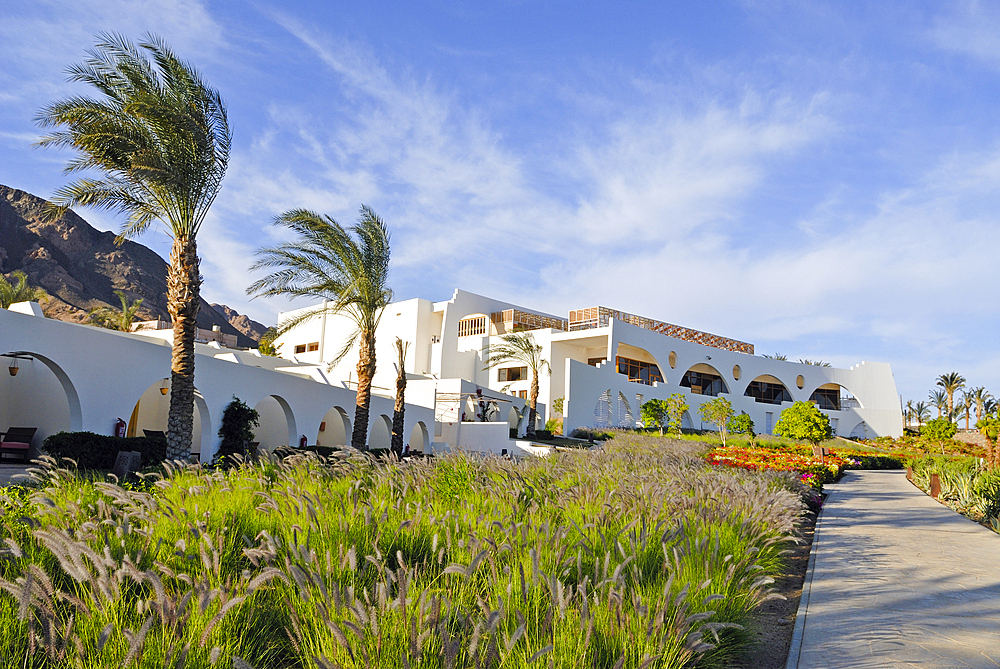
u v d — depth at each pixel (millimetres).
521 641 3539
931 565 7785
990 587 6676
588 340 51250
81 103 12039
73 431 13328
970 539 9836
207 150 13250
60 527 4969
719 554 5496
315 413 21578
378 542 5250
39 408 16125
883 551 8703
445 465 10086
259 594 4203
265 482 8266
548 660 3176
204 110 13547
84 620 3264
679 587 4484
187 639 3086
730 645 4406
